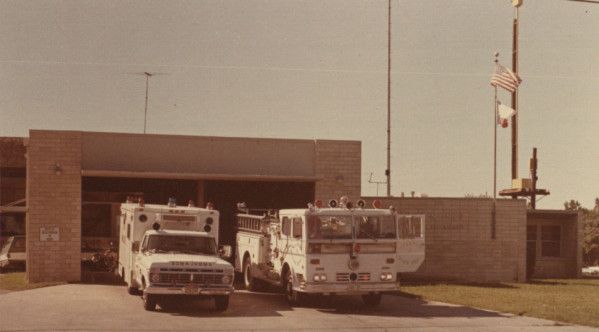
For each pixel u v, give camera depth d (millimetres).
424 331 15633
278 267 20844
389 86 39562
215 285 17844
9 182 42094
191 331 14977
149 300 17812
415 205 31828
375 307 20125
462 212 32281
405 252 22953
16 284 24922
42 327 15094
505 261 32531
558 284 31359
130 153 26828
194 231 20078
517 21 44062
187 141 27375
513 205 32719
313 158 28453
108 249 27250
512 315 18562
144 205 20500
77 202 26203
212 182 31812
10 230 41781
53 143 26156
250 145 27891
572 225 40812
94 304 19062
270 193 31250
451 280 30984
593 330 16156
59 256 26047
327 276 18766
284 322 16562
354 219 19141
